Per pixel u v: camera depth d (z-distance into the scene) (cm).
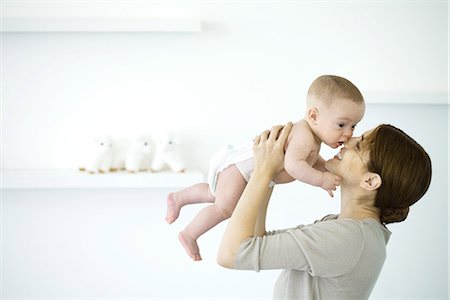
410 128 253
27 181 224
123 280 252
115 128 243
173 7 239
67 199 247
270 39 244
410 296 262
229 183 148
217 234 254
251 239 128
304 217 254
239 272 256
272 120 246
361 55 247
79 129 242
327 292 130
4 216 246
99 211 248
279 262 125
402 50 248
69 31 229
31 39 239
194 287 255
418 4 247
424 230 260
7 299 248
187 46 242
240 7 242
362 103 140
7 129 241
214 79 244
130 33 240
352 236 126
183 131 245
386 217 137
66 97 241
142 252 251
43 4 235
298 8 244
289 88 246
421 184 129
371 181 127
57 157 243
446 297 262
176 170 234
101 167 232
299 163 134
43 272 249
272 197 253
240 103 245
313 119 141
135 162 234
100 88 242
